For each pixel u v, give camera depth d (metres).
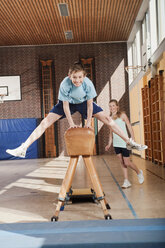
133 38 12.50
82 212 2.97
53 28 11.34
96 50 13.26
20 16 10.12
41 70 13.27
